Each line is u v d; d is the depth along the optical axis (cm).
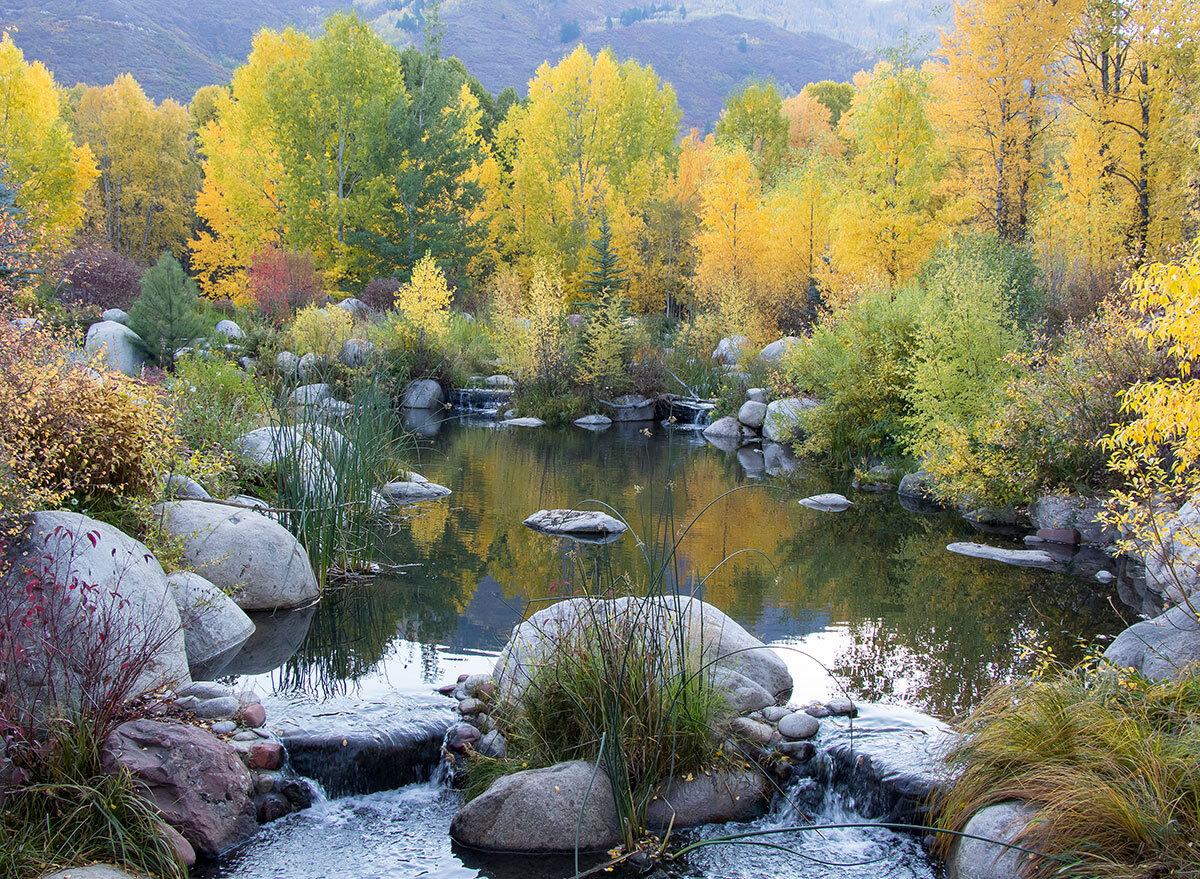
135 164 4641
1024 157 2241
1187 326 441
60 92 5144
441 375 2211
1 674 395
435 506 1114
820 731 480
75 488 577
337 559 813
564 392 2078
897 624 699
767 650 559
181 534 692
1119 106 2044
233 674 571
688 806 417
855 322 1475
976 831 354
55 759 364
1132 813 319
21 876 321
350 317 2302
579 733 432
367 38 3628
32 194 2852
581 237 3547
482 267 3831
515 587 780
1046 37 2038
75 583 421
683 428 1967
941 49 2197
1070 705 397
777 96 4516
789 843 401
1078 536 966
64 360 583
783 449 1680
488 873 377
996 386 1111
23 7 12800
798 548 948
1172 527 658
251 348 2116
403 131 3362
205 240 3881
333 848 394
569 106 4025
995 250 1638
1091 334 983
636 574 823
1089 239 1747
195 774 395
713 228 2733
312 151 3569
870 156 2073
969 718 426
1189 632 499
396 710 496
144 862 347
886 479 1341
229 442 951
